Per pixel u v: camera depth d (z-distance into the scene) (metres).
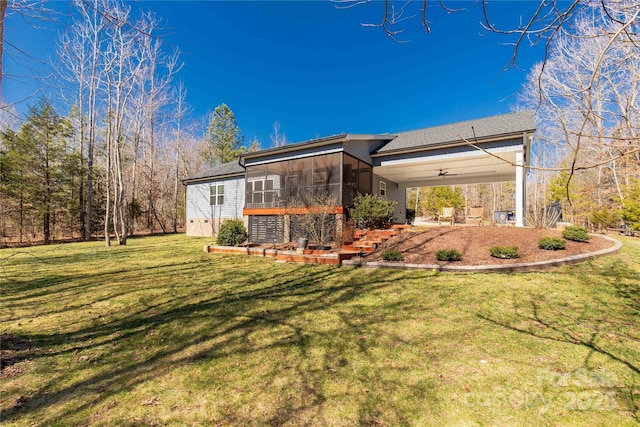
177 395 2.33
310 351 3.04
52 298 4.99
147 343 3.28
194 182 19.39
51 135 17.12
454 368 2.66
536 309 3.90
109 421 2.03
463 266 5.88
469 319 3.71
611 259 5.69
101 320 3.98
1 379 2.53
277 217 11.81
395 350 3.02
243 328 3.67
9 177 15.07
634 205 11.80
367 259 7.21
